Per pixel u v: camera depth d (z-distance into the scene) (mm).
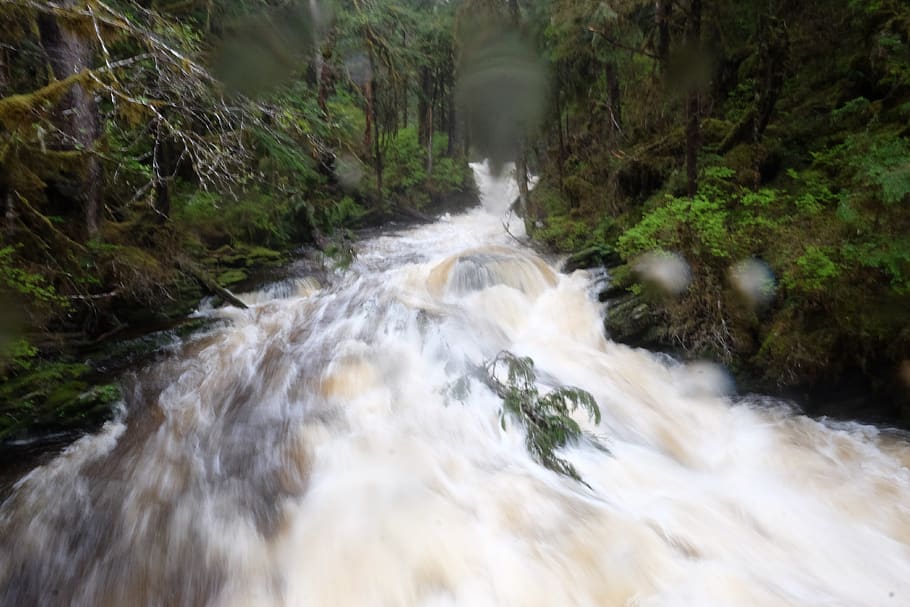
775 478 4984
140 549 3916
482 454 4988
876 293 5367
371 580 3615
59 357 6125
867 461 5129
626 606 3406
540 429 5020
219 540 3996
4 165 5020
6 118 3838
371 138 17484
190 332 7688
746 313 6160
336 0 11297
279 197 12398
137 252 7461
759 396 6094
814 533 4227
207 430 5445
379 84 15969
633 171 9734
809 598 3543
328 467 4820
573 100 10539
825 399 5820
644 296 7176
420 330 7441
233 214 10984
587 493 4516
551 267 9531
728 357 6285
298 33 7090
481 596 3471
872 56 7039
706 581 3629
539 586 3547
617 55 8930
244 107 5875
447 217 18016
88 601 3525
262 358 7059
